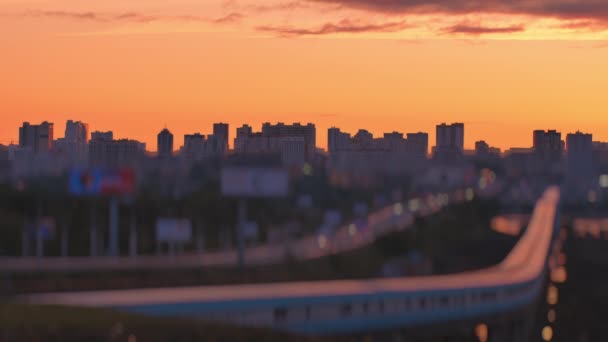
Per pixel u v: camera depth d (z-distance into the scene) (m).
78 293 123.56
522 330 190.38
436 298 158.75
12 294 127.69
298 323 129.25
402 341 149.25
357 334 139.50
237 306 121.00
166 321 94.38
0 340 78.69
